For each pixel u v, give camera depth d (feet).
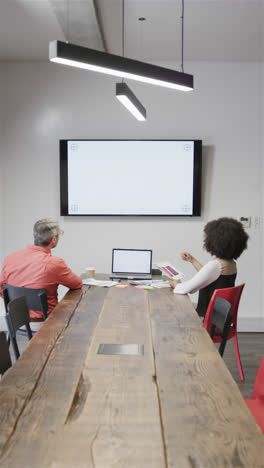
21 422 4.21
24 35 14.08
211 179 16.92
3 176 16.96
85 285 11.58
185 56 16.02
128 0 11.41
